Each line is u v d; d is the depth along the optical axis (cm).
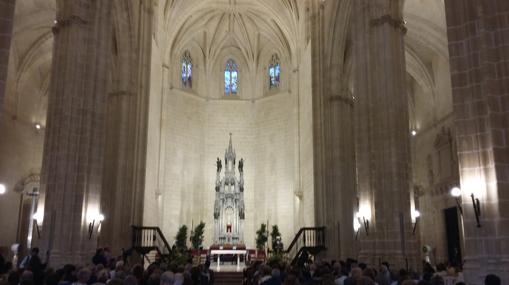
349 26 2703
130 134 2695
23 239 3462
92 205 1842
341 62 2817
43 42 3484
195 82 4525
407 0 2956
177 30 4138
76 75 1847
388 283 1225
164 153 3981
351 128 2820
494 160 1080
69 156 1783
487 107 1109
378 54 1886
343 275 1380
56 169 1762
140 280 1155
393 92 1839
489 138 1099
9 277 953
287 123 4284
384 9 1914
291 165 4175
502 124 1099
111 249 2525
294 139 4053
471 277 1067
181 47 4416
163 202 3997
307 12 3388
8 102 3353
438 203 3384
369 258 1755
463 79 1159
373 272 1243
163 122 3984
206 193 4328
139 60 2834
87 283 995
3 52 1089
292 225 4081
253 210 4316
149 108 2961
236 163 4425
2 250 2270
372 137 1834
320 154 2855
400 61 1894
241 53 4638
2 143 3275
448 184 3231
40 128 3734
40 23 3234
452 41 1182
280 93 4381
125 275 1152
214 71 4616
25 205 3522
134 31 2755
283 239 4097
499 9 1139
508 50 1117
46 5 3127
